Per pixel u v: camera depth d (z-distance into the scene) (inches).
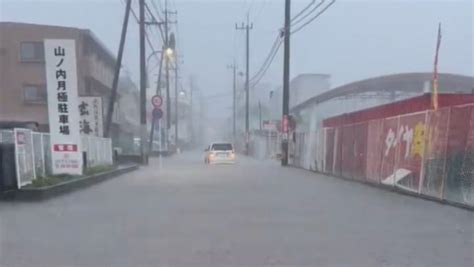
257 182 837.8
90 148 1003.3
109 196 630.5
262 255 320.2
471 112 501.7
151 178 942.4
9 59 1770.4
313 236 375.6
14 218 458.6
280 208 517.0
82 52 1806.1
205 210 503.2
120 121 2456.9
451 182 537.6
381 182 737.6
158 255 319.9
